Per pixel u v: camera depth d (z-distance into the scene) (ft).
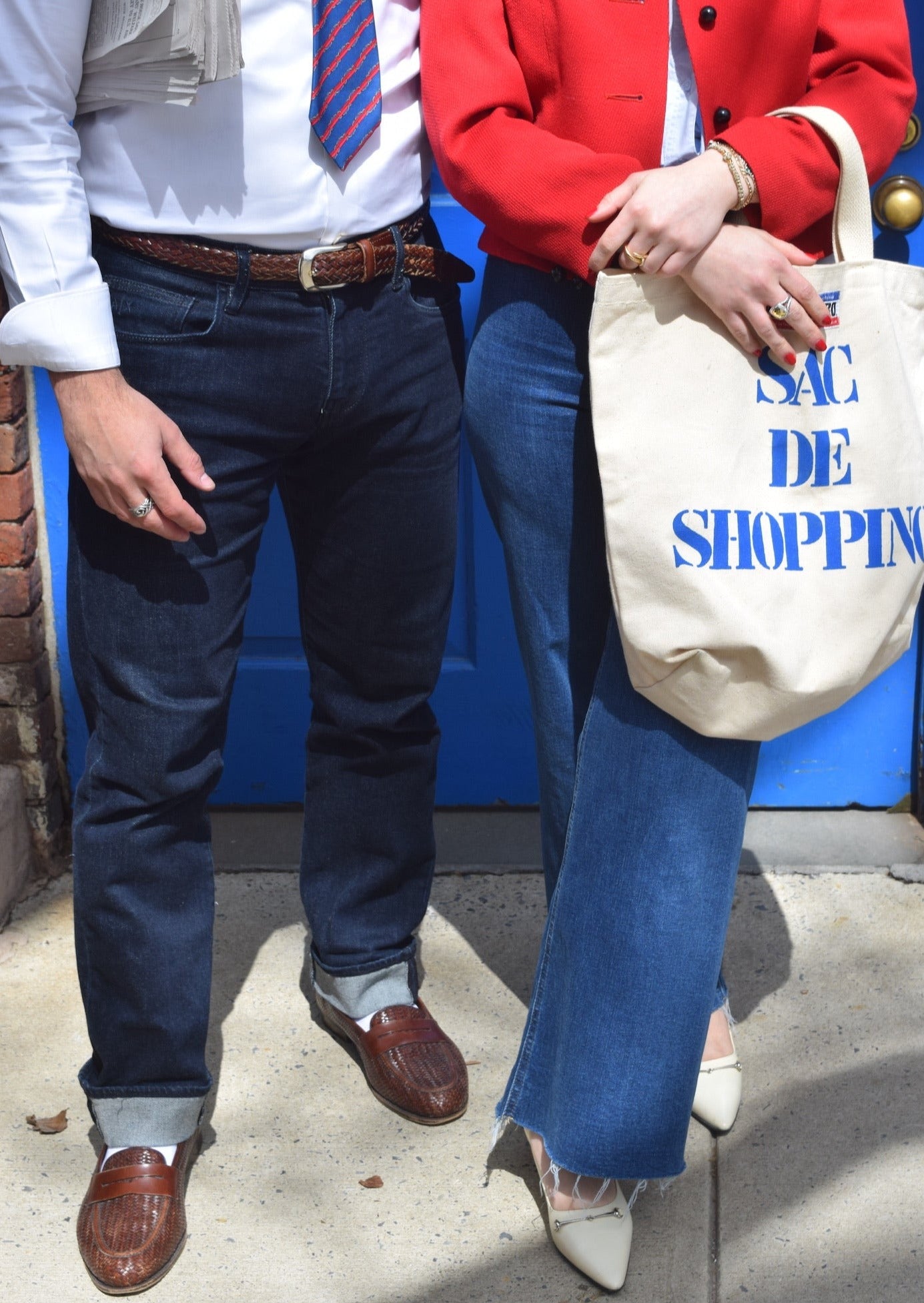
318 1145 6.02
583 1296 5.21
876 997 6.77
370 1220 5.60
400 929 6.46
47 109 4.41
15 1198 5.72
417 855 6.38
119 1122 5.56
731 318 4.50
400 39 5.02
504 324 5.14
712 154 4.58
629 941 5.05
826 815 8.46
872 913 7.42
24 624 7.56
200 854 5.48
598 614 5.42
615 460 4.55
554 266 4.93
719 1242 5.42
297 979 7.13
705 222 4.44
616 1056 5.11
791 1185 5.68
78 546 5.02
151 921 5.30
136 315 4.79
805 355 4.60
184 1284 5.30
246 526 5.17
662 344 4.54
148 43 4.39
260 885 7.91
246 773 8.54
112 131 4.65
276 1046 6.64
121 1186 5.43
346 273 4.93
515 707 8.37
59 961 7.22
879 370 4.64
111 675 5.03
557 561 5.33
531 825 8.46
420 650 5.93
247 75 4.63
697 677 4.63
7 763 7.79
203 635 5.08
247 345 4.86
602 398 4.56
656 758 4.97
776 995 6.81
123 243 4.76
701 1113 5.98
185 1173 5.82
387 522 5.59
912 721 8.29
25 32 4.28
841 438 4.63
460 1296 5.22
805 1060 6.36
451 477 5.74
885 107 4.93
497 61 4.76
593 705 5.14
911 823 8.36
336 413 5.19
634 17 4.72
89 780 5.24
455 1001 6.90
